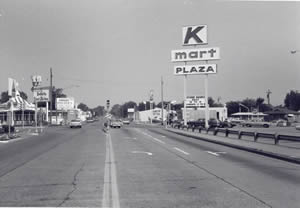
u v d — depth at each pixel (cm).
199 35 4244
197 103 5047
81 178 1012
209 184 914
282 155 1492
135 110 14375
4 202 735
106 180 975
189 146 2159
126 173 1097
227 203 710
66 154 1702
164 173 1096
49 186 899
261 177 1023
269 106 13438
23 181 974
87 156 1599
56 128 5550
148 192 818
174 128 5206
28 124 7106
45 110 8731
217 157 1555
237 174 1077
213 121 5478
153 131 4375
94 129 5069
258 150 1725
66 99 10281
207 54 4275
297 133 3469
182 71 4344
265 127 5738
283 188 862
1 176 1065
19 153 1789
